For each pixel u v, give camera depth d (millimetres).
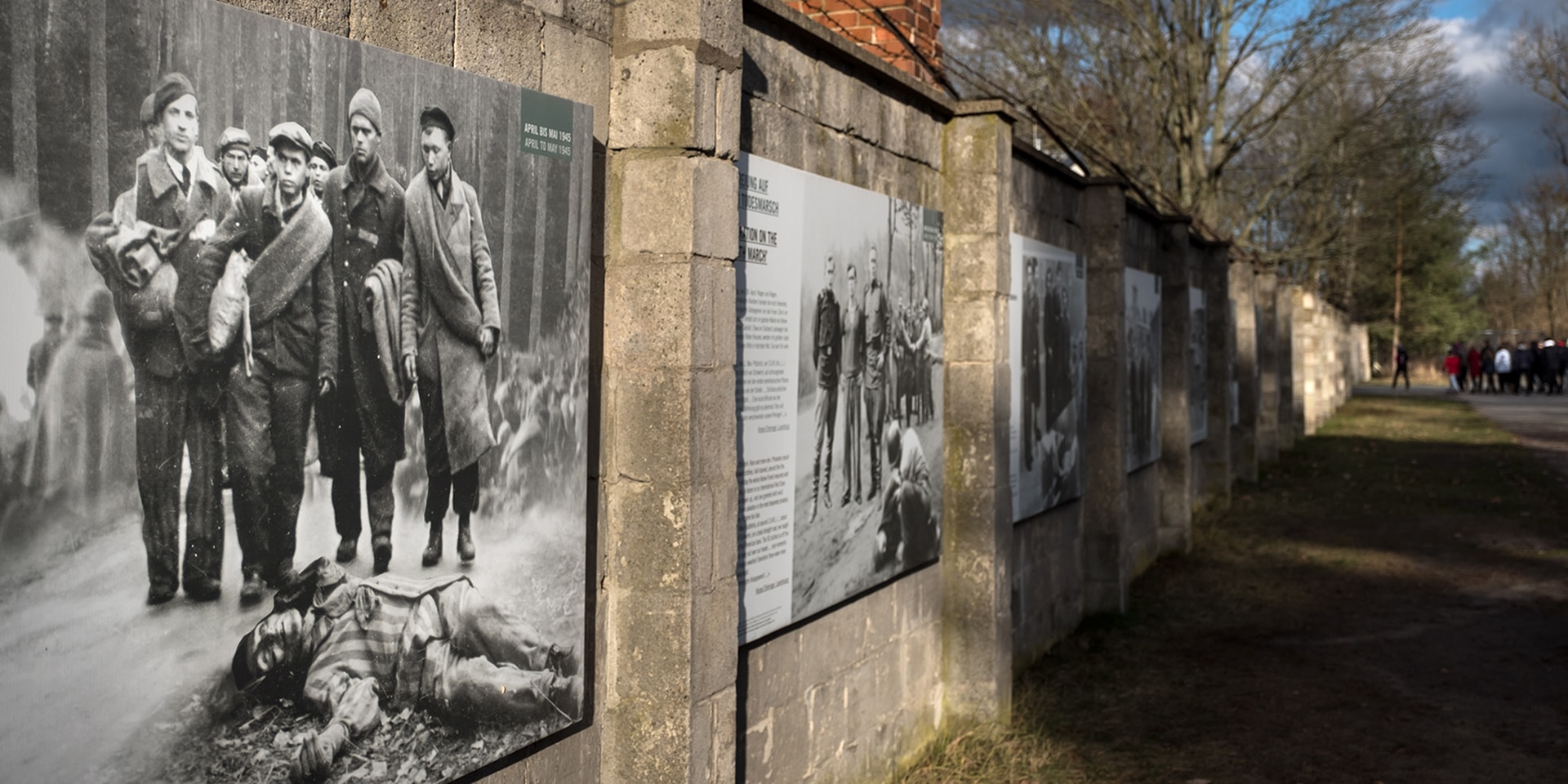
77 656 2203
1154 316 12250
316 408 2656
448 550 3031
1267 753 6684
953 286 6590
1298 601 10672
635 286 3703
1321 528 14664
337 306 2703
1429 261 58906
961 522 6594
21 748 2119
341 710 2736
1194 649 8992
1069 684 7977
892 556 5848
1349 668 8484
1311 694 7840
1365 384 61031
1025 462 7938
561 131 3387
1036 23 23000
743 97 4434
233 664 2488
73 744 2201
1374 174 26641
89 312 2203
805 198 4898
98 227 2213
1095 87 24453
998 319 6609
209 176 2412
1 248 2061
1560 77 44438
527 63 3330
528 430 3291
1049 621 8797
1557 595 10789
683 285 3648
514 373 3234
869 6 6625
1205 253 16062
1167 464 13008
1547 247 67500
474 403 3100
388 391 2840
